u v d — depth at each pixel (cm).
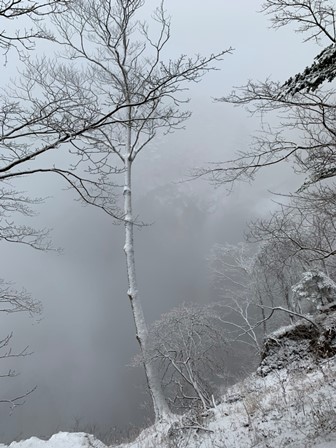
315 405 537
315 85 541
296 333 1023
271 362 1009
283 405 630
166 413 1116
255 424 592
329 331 896
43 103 432
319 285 1132
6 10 356
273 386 822
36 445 1020
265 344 1085
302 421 513
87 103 449
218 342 1198
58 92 436
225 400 888
